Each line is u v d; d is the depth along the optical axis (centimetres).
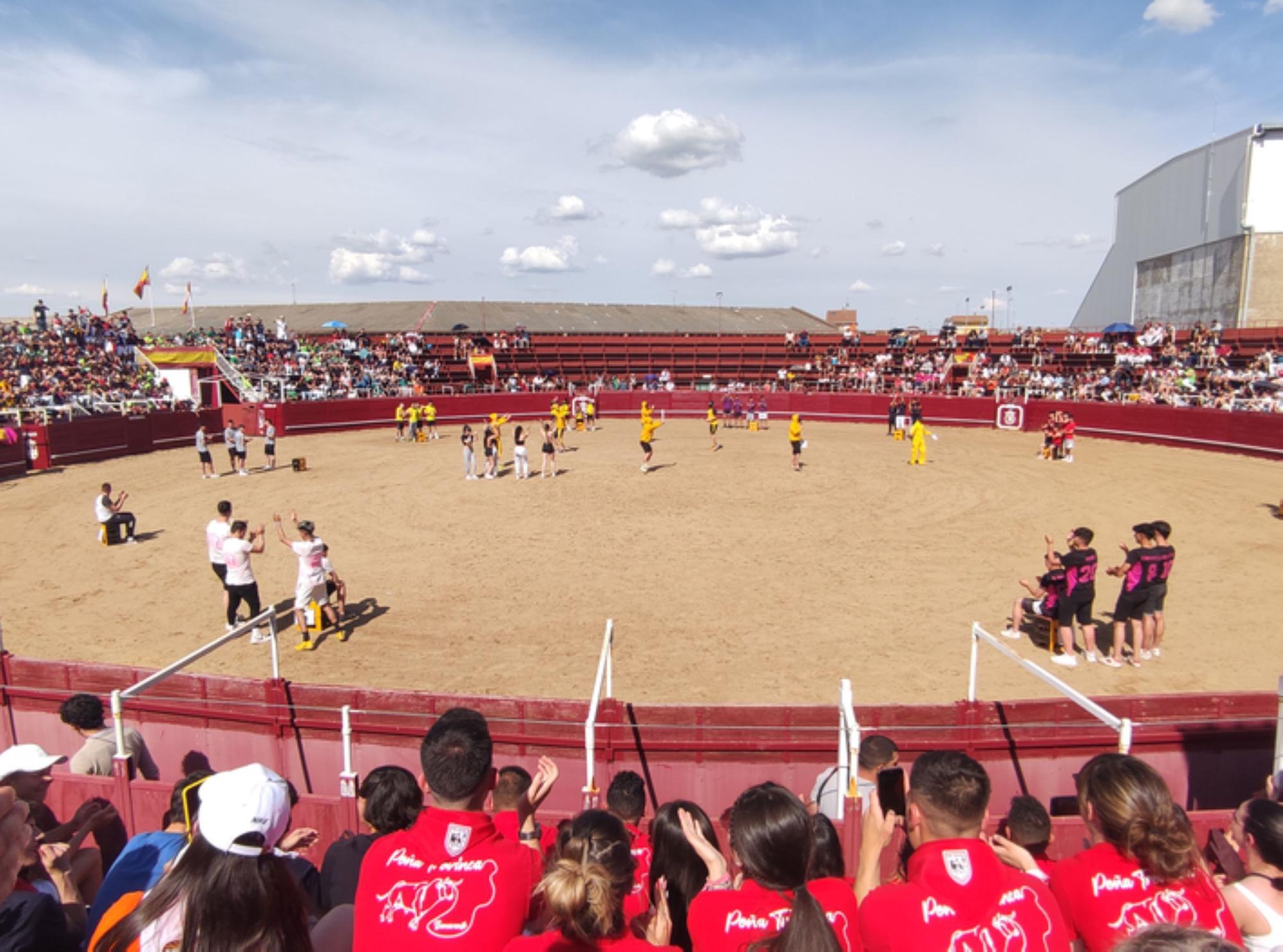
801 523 2233
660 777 909
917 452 3259
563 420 3816
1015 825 529
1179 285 5581
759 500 2562
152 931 285
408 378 5781
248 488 2838
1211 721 902
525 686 1200
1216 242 5084
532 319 7988
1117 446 3762
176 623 1517
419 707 944
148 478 3067
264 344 5728
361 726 944
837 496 2616
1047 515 2302
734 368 6888
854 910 339
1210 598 1597
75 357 4562
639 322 8400
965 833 334
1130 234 6425
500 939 333
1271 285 4759
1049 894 331
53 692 1021
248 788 281
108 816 554
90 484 2934
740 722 905
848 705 689
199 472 3219
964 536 2075
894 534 2108
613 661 1291
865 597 1608
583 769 913
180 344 5359
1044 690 1184
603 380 6212
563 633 1420
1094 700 904
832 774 730
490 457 3019
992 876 327
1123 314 6544
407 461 3506
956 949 312
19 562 1939
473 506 2516
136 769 838
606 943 308
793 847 328
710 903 335
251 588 1424
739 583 1700
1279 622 1462
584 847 314
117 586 1750
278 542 2095
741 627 1441
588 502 2544
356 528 2234
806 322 9269
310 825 739
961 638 1392
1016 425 4475
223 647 1380
